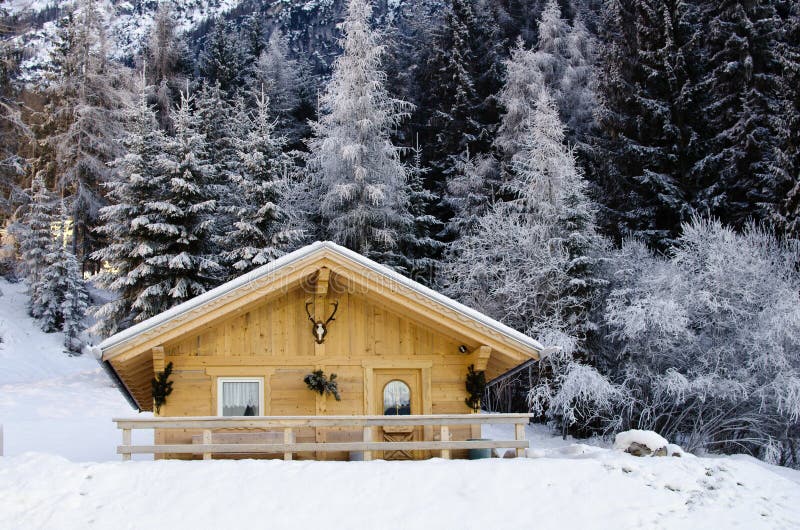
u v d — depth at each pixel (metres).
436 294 13.03
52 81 43.34
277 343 13.32
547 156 25.97
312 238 31.16
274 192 27.25
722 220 28.67
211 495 10.04
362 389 13.37
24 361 32.06
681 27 31.17
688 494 10.54
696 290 22.22
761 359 20.70
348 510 9.82
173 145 27.30
